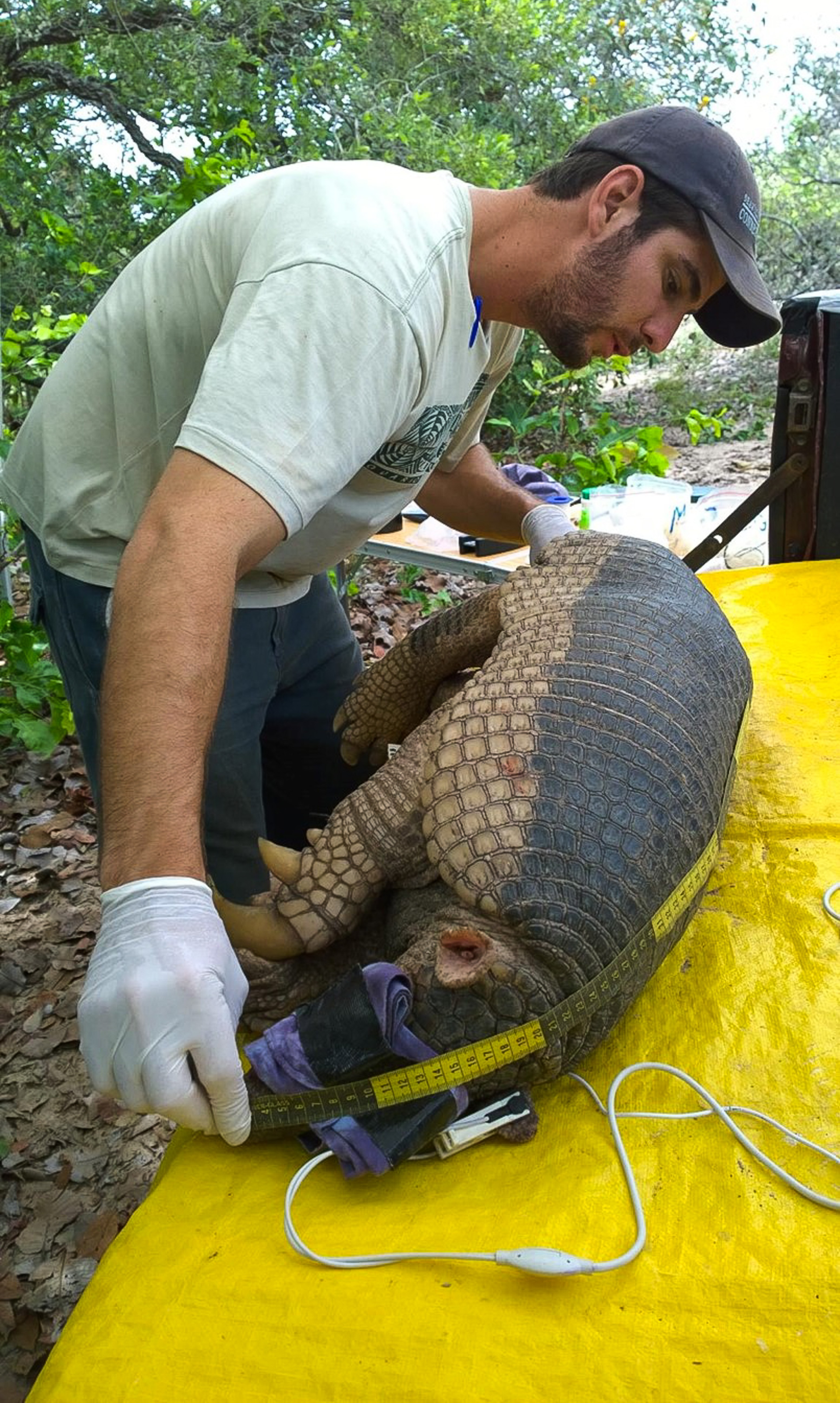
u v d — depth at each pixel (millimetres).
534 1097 1450
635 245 1798
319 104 8555
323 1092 1319
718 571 3428
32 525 2096
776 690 2520
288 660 2406
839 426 2982
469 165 8000
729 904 1806
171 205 5871
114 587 1366
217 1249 1234
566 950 1344
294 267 1481
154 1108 1173
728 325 2141
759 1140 1341
